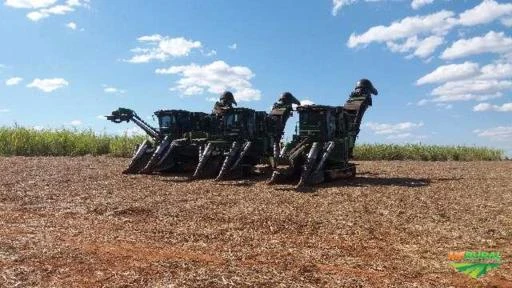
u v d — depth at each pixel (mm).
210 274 6234
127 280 5957
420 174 18453
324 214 10641
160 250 7613
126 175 17500
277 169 15406
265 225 9672
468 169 20781
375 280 6316
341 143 16547
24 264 6445
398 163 24922
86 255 7020
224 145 17719
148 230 9109
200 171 17000
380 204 11680
